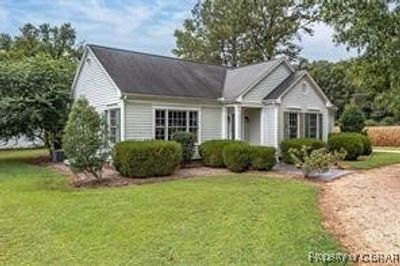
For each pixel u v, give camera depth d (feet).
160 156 46.68
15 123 63.77
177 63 70.18
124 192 35.06
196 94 61.21
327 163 44.80
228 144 53.88
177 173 49.75
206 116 62.69
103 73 58.70
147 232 22.90
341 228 24.67
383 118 149.79
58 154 66.13
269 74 66.95
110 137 49.55
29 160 68.44
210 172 51.16
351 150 65.51
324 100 72.08
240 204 29.50
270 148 52.39
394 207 30.40
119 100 54.29
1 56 111.04
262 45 116.67
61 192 36.19
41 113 63.82
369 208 30.01
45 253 20.25
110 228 23.79
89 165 42.52
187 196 32.58
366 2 33.60
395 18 33.76
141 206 29.01
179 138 55.93
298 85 67.62
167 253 19.77
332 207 30.14
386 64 35.58
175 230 23.21
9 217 26.81
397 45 33.53
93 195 33.96
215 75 72.64
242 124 68.54
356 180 44.09
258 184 39.60
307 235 22.22
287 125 65.51
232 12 114.32
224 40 118.21
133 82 56.54
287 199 31.45
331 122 80.23
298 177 45.62
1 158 72.74
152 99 56.24
